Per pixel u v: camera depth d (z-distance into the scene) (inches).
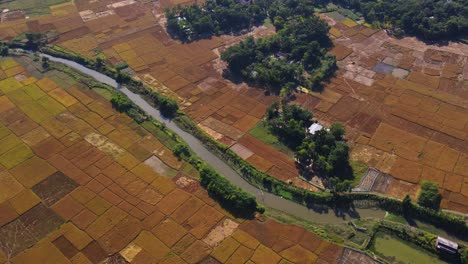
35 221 3016.7
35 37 4997.5
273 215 3051.2
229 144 3654.0
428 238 2810.0
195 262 2723.9
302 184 3265.3
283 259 2719.0
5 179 3344.0
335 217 3053.6
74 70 4635.8
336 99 4106.8
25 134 3769.7
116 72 4569.4
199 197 3166.8
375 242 2837.1
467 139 3609.7
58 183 3299.7
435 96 4106.8
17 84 4382.4
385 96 4126.5
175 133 3821.4
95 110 4040.4
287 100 4116.6
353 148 3567.9
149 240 2864.2
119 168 3425.2
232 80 4431.6
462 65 4520.2
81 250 2815.0
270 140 3681.1
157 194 3196.4
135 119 3934.5
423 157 3454.7
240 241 2837.1
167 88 4340.6
